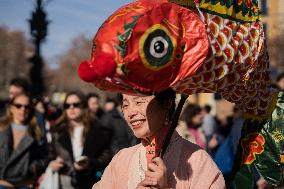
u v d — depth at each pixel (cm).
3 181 537
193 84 246
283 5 2373
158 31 227
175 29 230
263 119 307
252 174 311
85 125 597
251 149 312
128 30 222
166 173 248
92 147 584
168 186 252
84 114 602
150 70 228
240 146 317
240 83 275
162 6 229
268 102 303
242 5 263
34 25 1512
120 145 594
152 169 246
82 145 596
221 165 379
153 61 227
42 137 564
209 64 245
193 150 262
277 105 306
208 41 236
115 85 230
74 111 601
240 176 314
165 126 264
